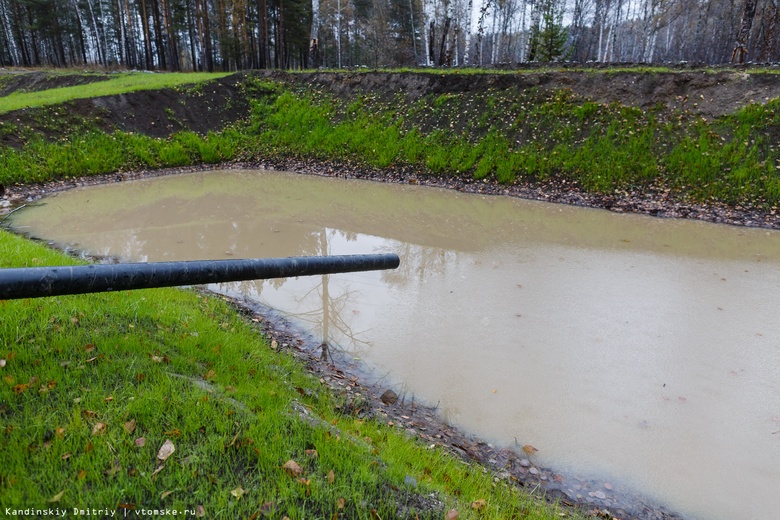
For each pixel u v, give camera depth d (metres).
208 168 16.77
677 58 40.34
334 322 5.69
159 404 2.69
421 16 39.94
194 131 18.22
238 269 2.22
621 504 3.22
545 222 10.81
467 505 2.55
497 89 16.67
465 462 3.34
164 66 36.19
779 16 24.14
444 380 4.58
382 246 8.84
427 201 12.73
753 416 4.18
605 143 13.73
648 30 40.81
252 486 2.24
